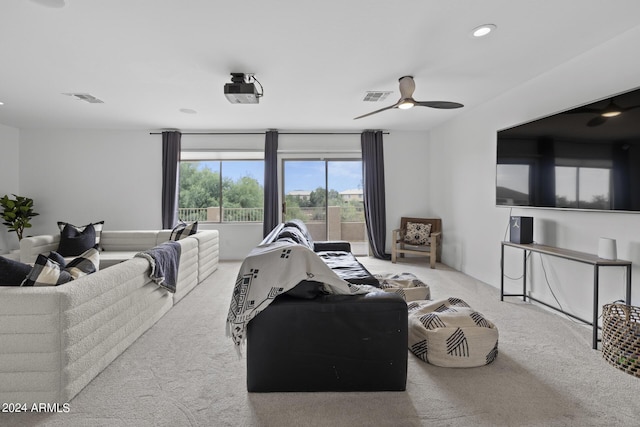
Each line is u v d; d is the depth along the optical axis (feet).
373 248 19.86
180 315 10.44
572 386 6.37
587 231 9.27
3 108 14.98
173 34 8.36
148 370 7.05
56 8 7.20
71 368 5.94
